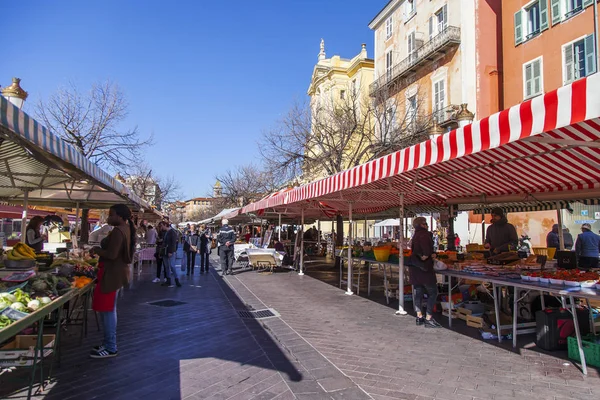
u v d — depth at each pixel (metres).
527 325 6.17
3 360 3.81
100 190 9.98
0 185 8.62
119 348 5.53
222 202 53.25
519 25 21.08
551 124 3.23
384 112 20.86
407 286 9.28
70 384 4.22
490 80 22.34
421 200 11.40
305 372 4.67
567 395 4.00
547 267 6.88
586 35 17.81
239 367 4.82
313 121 22.11
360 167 7.00
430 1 26.23
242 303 9.05
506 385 4.27
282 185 24.17
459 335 6.30
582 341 4.95
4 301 3.48
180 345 5.71
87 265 6.20
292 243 21.05
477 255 8.44
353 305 8.77
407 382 4.36
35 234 8.72
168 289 11.23
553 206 11.05
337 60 36.84
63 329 6.20
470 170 7.22
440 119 23.20
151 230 18.66
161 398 3.92
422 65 26.03
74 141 19.09
